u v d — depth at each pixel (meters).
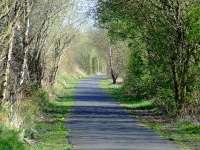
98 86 88.94
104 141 22.22
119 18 37.03
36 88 39.81
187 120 29.70
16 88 26.28
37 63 43.56
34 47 41.03
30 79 39.84
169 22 33.31
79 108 43.91
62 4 42.62
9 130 18.59
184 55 33.31
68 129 27.39
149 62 37.28
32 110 30.09
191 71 33.09
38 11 37.53
